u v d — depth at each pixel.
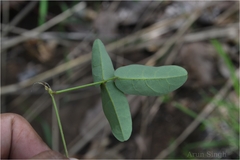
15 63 0.49
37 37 0.48
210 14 0.51
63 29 0.51
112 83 0.27
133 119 0.45
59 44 0.50
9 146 0.34
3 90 0.45
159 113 0.45
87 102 0.46
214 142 0.41
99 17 0.51
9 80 0.48
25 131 0.34
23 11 0.50
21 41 0.47
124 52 0.49
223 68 0.47
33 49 0.50
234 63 0.48
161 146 0.43
